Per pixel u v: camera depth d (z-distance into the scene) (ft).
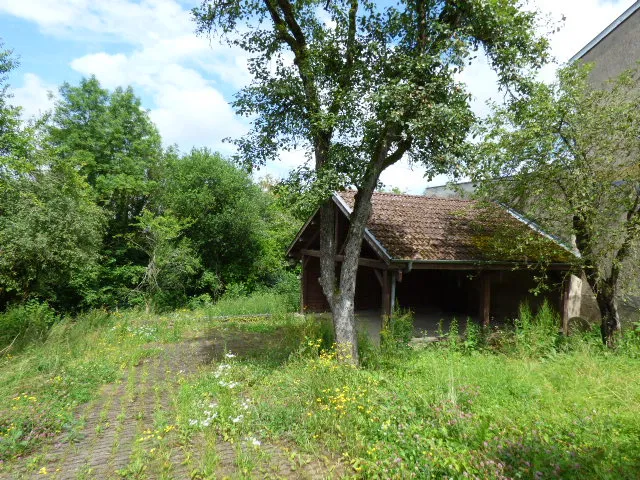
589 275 29.35
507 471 11.98
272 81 26.40
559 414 16.16
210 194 65.36
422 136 23.45
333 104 25.53
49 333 33.63
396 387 20.08
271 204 72.90
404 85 21.61
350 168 25.50
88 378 23.81
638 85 33.12
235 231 65.98
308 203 23.43
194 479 13.17
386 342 27.91
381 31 25.41
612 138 26.04
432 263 30.66
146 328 38.78
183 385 21.80
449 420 15.52
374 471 13.02
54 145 65.16
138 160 70.49
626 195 25.90
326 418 16.79
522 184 28.40
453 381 19.49
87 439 16.42
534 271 40.40
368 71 25.21
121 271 60.23
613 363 23.11
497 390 18.93
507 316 43.75
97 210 47.78
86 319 39.83
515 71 25.39
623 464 11.83
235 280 68.44
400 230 33.76
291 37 26.71
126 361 27.94
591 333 31.09
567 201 26.71
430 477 12.37
